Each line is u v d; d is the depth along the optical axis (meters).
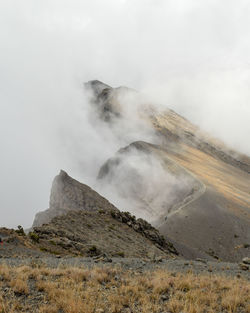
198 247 85.38
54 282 10.87
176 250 54.53
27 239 24.38
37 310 8.69
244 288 12.23
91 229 36.84
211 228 95.56
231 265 21.84
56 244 26.36
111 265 15.85
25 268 12.11
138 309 9.40
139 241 40.59
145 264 17.70
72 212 41.06
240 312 9.70
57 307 8.94
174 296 10.58
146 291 11.13
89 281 11.45
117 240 36.03
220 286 12.34
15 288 9.74
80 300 9.23
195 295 10.65
